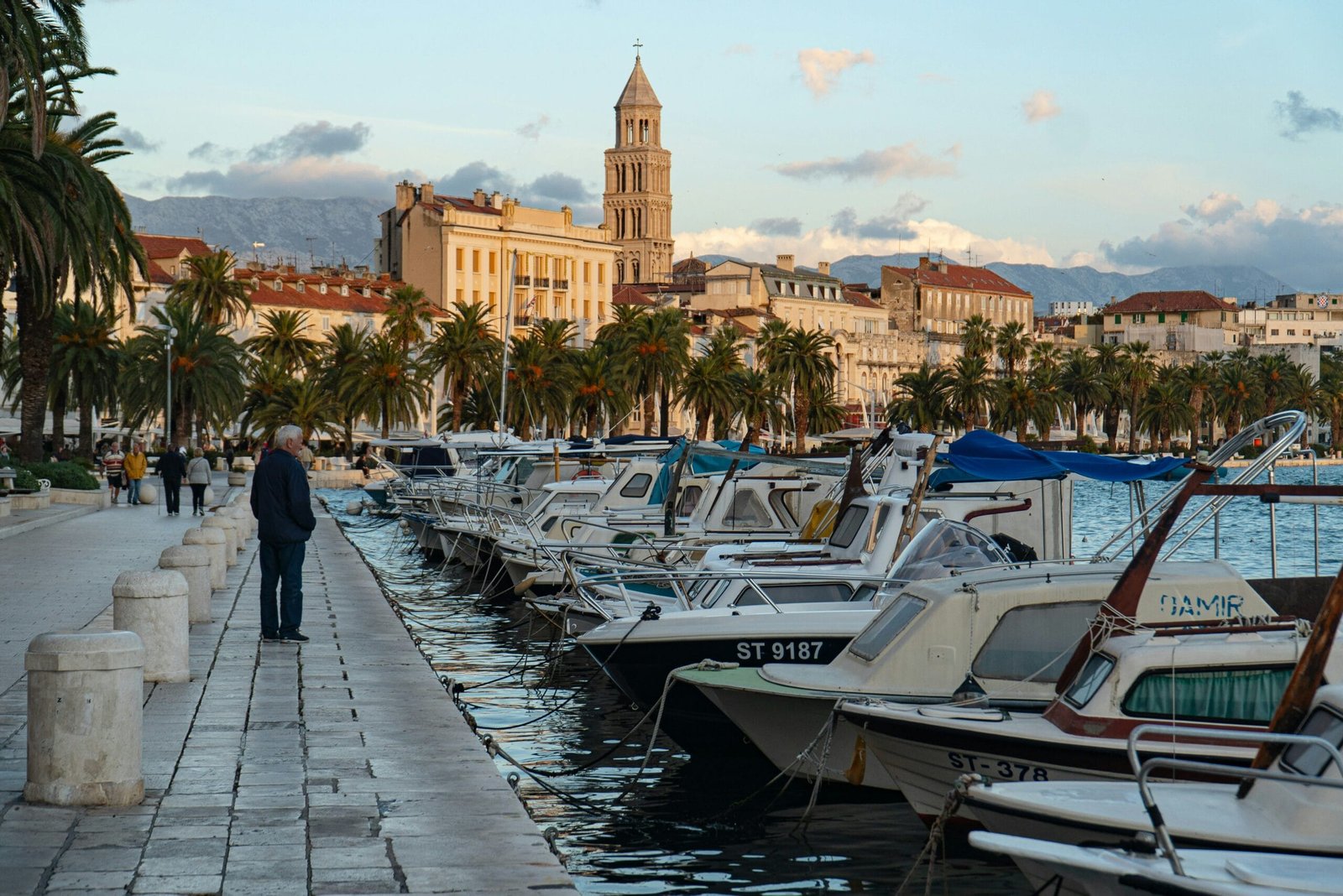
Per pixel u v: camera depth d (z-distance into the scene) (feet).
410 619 87.45
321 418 306.14
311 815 29.30
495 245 453.17
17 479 137.69
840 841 38.73
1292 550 142.92
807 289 544.62
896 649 41.50
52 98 112.57
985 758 34.96
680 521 92.79
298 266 490.49
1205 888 21.25
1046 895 24.88
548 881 25.03
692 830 39.88
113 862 25.67
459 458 175.83
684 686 47.32
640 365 307.78
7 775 31.78
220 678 47.34
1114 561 48.06
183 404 272.92
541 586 88.28
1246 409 502.38
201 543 76.69
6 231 104.94
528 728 54.44
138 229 419.74
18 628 56.95
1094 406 464.65
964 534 53.67
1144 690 33.68
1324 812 24.58
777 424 360.69
